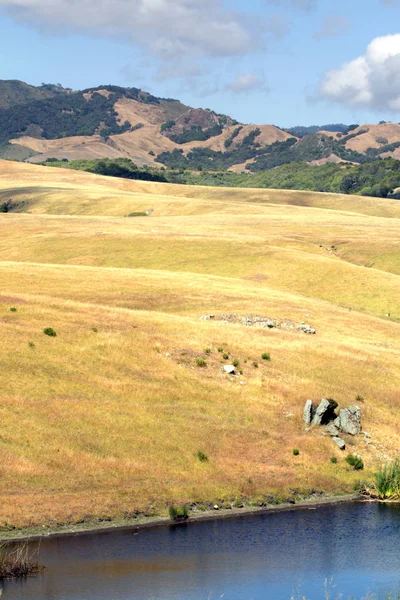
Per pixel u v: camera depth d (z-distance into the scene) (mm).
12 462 40469
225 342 64812
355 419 53688
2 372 50781
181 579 32000
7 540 34688
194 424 49500
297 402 55781
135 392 52531
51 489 39188
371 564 34719
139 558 33969
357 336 80062
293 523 39906
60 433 44594
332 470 48031
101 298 86562
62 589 30438
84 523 37312
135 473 42375
